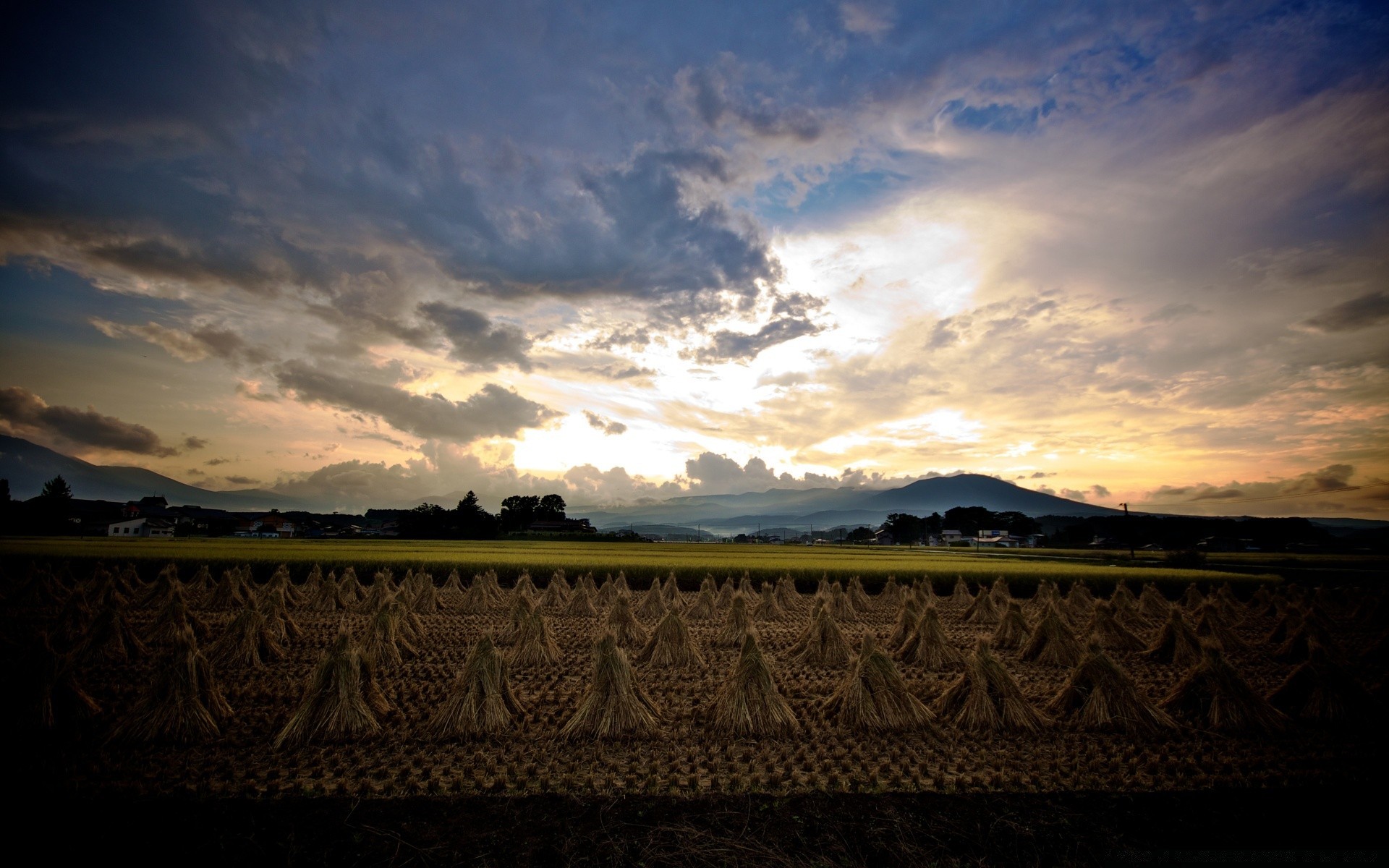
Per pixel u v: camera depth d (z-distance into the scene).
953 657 15.18
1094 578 31.27
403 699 11.61
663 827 6.82
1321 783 8.27
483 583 24.77
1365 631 22.22
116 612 14.54
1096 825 7.08
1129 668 15.23
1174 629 15.83
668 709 11.22
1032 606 26.02
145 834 6.55
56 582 22.69
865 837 6.72
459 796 7.54
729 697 10.05
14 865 5.90
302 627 19.27
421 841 6.50
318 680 9.58
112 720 10.02
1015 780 8.18
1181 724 10.58
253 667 13.82
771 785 7.98
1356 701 10.92
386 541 74.00
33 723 9.23
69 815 6.93
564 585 26.05
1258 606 27.58
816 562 39.25
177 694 9.34
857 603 26.00
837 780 8.12
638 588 32.28
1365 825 7.19
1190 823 7.17
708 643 18.47
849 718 10.30
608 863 6.14
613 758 8.79
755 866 6.14
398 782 7.93
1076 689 10.97
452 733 9.46
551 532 106.81
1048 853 6.51
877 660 10.67
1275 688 13.12
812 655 15.53
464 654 15.80
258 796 7.46
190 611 17.69
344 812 7.09
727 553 53.38
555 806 7.32
